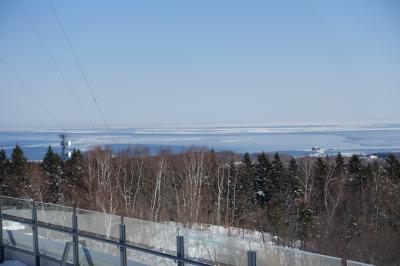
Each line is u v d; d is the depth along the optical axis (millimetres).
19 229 11477
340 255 29781
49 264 10633
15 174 56281
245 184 58156
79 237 9898
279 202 44250
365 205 45406
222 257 7617
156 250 8492
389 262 27047
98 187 45500
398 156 64125
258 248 7297
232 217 47094
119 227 8984
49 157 58812
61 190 55062
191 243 7984
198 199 42344
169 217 45031
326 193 47875
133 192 50156
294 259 6973
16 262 11195
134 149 79688
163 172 52562
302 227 39312
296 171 59031
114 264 9227
